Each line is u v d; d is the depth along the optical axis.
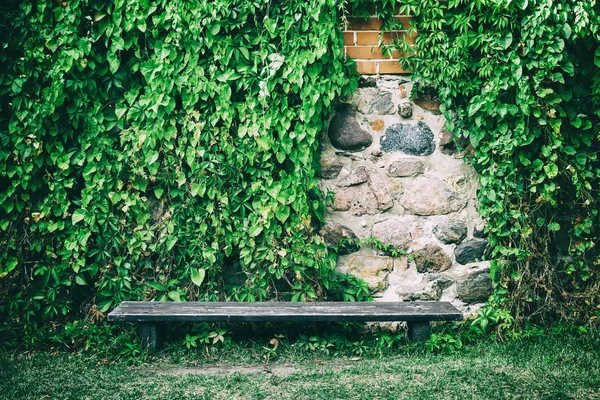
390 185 4.41
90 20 4.16
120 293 4.26
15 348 4.04
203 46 4.19
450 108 4.34
